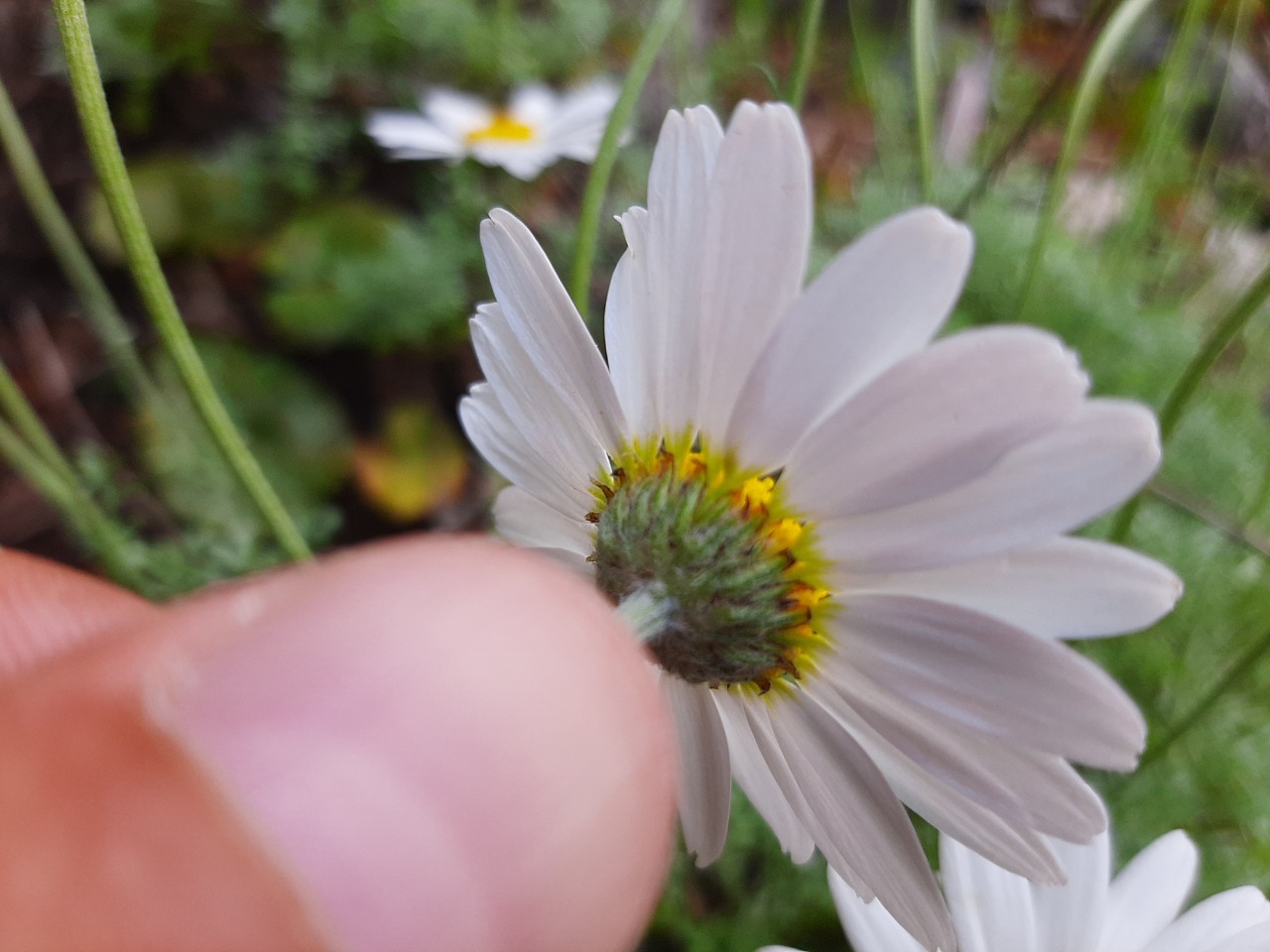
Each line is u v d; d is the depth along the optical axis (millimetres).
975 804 45
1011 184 141
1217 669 103
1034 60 172
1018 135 99
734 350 45
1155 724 98
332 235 137
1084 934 58
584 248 68
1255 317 132
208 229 140
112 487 106
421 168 155
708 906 90
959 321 123
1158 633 103
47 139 148
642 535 48
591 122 147
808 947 84
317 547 110
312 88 146
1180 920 60
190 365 63
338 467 122
